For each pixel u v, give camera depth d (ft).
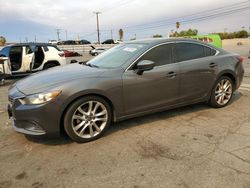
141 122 14.96
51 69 15.24
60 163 10.77
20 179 9.76
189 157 10.95
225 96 17.46
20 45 33.19
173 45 15.11
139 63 13.14
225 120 15.11
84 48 136.67
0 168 10.52
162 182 9.31
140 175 9.77
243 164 10.32
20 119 11.83
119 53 15.15
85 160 10.94
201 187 8.96
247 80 28.02
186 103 15.70
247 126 14.12
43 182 9.53
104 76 12.77
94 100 12.45
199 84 15.84
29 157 11.34
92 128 12.69
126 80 13.16
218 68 16.51
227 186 8.98
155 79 13.98
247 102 18.66
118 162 10.71
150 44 14.47
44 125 11.57
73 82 12.03
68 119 11.94
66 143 12.55
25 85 12.64
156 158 10.94
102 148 11.95
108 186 9.19
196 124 14.57
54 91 11.53
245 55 72.95
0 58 30.35
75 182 9.48
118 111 13.23
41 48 34.60
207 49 16.56
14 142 12.85
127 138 12.92
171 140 12.61
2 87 29.30
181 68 14.93
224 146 11.85
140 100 13.76
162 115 16.05
